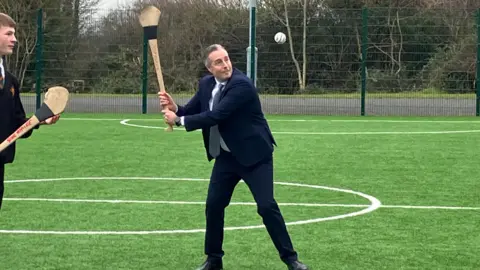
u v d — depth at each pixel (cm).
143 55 2378
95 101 2439
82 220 790
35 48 2377
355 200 925
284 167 1230
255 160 556
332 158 1345
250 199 911
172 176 1127
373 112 2403
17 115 562
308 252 649
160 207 869
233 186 582
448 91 2375
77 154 1395
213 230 584
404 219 801
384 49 2377
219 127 562
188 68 2500
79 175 1135
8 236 709
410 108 2394
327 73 2402
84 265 604
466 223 781
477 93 2345
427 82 2378
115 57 2427
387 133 1814
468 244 683
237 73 562
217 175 577
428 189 1009
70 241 689
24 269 591
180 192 978
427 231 740
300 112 2420
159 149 1476
